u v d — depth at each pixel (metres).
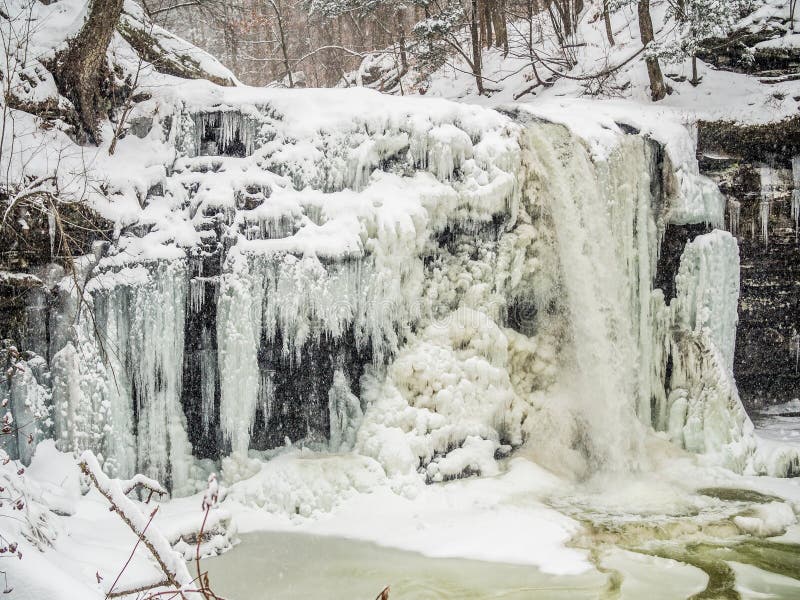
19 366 7.41
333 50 25.75
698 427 9.39
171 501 8.09
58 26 9.25
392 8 21.38
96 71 9.05
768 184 11.06
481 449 8.79
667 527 7.37
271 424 8.82
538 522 7.59
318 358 8.91
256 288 8.47
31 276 7.64
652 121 10.34
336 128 9.16
